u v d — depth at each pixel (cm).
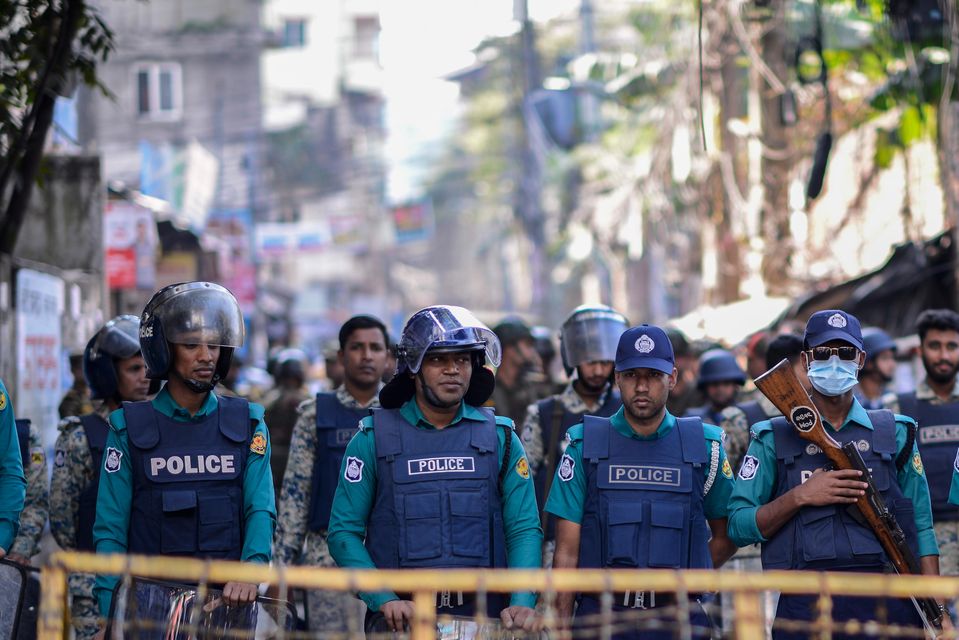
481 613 807
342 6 12475
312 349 9812
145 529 1126
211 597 1074
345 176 11181
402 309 14688
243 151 8619
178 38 8481
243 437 1159
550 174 6669
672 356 1134
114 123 8344
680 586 819
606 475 1133
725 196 3600
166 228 4247
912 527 1127
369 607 1092
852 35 2905
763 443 1162
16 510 1172
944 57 2347
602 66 4612
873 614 1093
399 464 1102
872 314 2728
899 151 3391
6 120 1838
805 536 1116
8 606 1137
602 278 7281
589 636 1095
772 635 1130
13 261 2064
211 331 1138
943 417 1594
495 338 1109
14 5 1823
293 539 1498
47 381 2216
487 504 1103
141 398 1434
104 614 1112
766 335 1934
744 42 2617
